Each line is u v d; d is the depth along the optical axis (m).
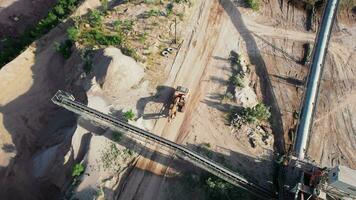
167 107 45.41
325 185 36.94
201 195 39.84
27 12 65.50
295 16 55.62
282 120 45.78
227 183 39.81
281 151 43.38
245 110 45.00
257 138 43.72
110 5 58.19
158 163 41.66
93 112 42.28
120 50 49.50
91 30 52.41
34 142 47.44
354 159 43.81
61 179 42.69
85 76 47.84
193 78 48.06
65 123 47.38
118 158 41.47
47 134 47.72
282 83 49.00
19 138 47.31
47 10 66.06
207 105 45.97
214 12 54.84
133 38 50.97
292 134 44.69
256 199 39.81
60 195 42.38
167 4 54.59
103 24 53.12
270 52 51.69
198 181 40.47
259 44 52.31
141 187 40.16
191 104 45.94
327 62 51.50
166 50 50.09
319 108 47.62
